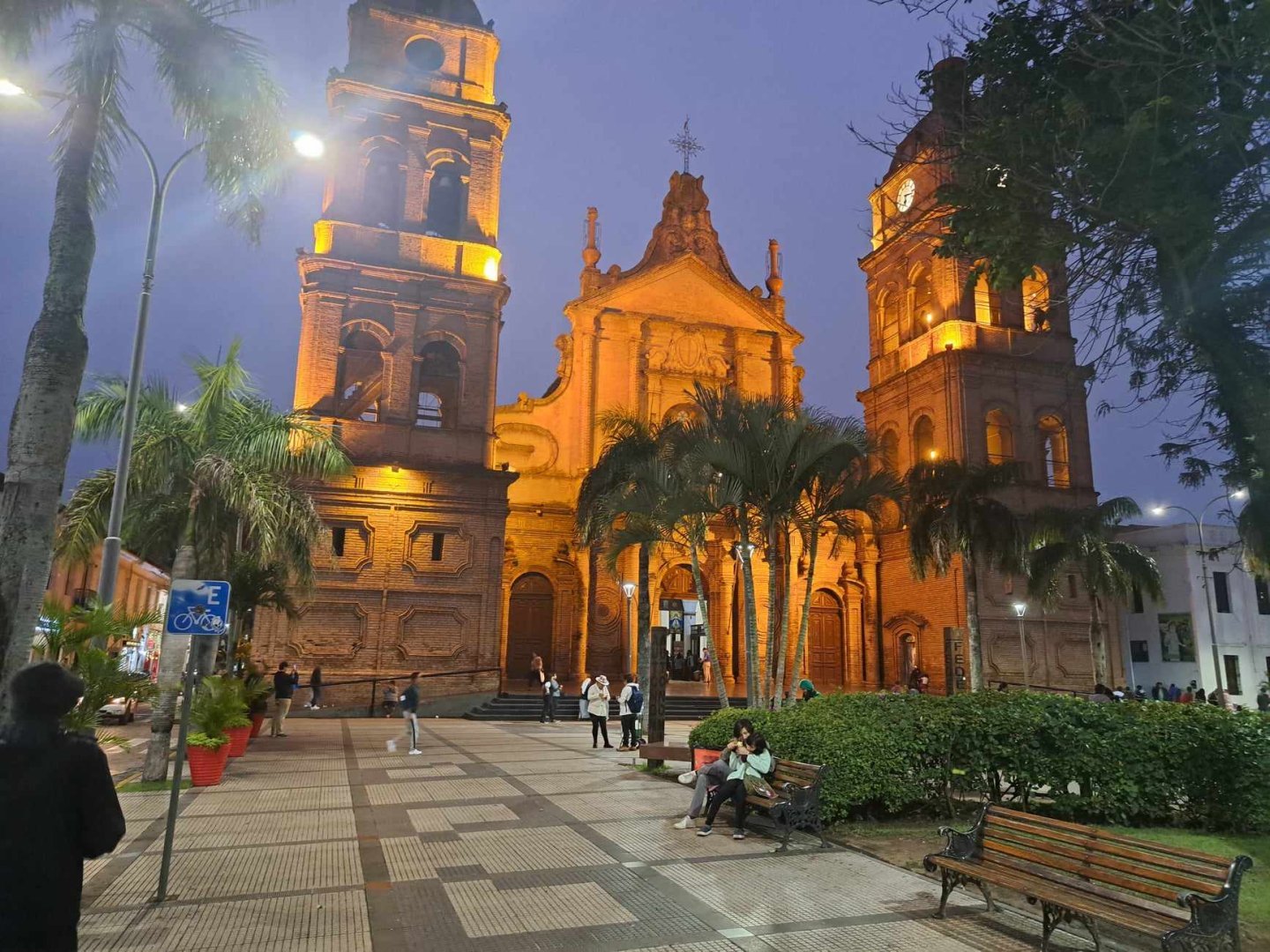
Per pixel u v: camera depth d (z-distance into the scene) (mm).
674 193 40719
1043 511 29875
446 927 6637
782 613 15836
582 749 18734
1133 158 6527
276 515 16094
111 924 6621
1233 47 6035
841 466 15492
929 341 37250
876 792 10289
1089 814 10820
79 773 3719
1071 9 7062
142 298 13656
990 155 7562
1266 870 8609
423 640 28859
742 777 9977
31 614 7629
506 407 36250
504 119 33125
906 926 6840
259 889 7574
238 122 11578
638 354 37719
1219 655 34781
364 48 32219
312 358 29609
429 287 31281
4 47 9312
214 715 13141
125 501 15703
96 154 10156
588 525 23797
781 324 39875
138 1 9961
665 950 6207
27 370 8062
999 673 33250
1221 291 6926
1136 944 6566
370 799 12078
